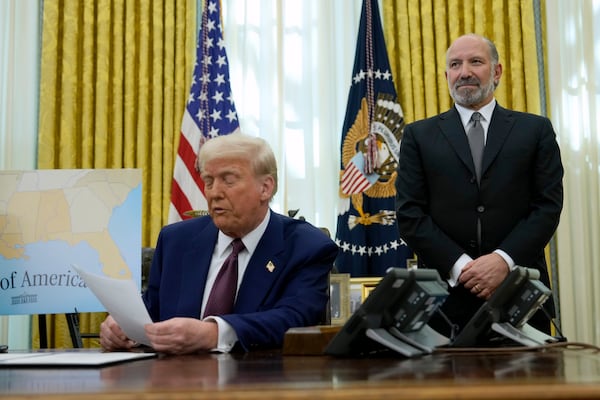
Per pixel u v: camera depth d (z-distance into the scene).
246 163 2.20
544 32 5.20
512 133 2.85
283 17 5.25
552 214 2.72
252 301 2.14
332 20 5.25
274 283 2.17
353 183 4.91
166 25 5.18
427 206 2.89
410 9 5.18
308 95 5.20
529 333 1.91
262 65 5.22
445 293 1.67
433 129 2.94
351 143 5.00
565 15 5.15
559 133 5.07
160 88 5.14
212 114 4.95
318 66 5.22
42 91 5.07
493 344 1.82
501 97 5.13
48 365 1.49
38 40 5.18
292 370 1.24
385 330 1.58
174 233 2.37
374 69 5.07
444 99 5.11
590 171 5.04
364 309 1.54
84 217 2.94
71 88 5.09
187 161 4.88
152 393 0.88
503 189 2.78
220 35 5.05
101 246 2.92
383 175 4.97
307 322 2.06
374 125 4.98
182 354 1.82
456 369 1.20
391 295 1.55
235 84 5.19
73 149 5.07
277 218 2.30
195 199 4.84
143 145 5.09
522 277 1.78
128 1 5.20
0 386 1.09
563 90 5.11
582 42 5.11
